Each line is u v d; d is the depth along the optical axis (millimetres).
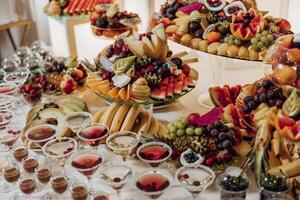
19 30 4551
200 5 2498
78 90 2365
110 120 1971
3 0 4227
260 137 1668
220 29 2260
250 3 2428
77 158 1654
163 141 1773
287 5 3055
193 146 1696
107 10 3023
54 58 2652
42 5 4484
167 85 2059
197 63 2859
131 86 2016
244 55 2154
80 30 3449
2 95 2287
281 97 1761
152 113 2131
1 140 1832
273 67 1735
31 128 1897
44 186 1744
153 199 1507
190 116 1783
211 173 1559
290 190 1552
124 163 1692
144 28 3506
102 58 2170
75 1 3457
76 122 1945
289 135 1619
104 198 1624
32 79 2416
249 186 1588
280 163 1659
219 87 2178
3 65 2779
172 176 1713
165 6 2674
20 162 1812
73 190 1622
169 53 2262
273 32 2188
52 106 2162
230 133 1721
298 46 1688
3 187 1769
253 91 1888
